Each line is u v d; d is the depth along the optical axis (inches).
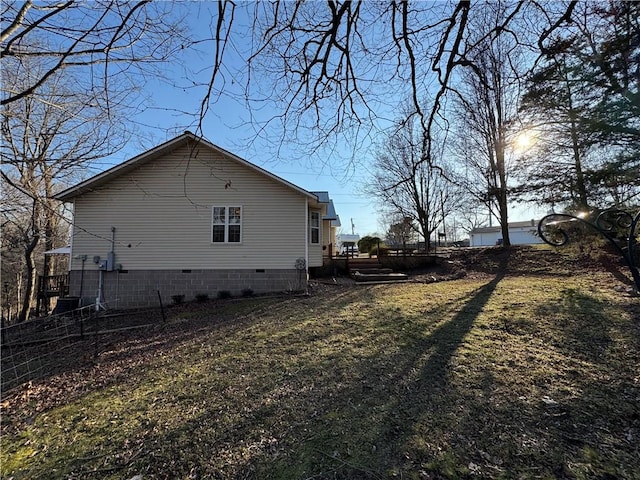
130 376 160.2
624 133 216.5
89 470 90.5
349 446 92.7
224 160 407.5
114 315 343.3
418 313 239.6
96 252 393.4
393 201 771.4
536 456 84.0
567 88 218.2
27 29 106.7
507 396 115.0
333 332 207.0
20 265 518.3
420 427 99.4
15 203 245.4
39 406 134.7
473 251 590.2
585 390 116.3
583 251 292.5
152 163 402.3
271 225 408.8
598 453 84.1
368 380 134.9
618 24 152.9
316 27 107.5
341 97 131.6
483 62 139.3
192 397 130.7
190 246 402.3
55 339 249.1
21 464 95.3
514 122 286.8
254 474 84.1
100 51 109.2
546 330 181.0
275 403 120.8
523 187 335.0
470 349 161.0
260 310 301.1
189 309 342.6
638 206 243.1
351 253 720.3
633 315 187.9
